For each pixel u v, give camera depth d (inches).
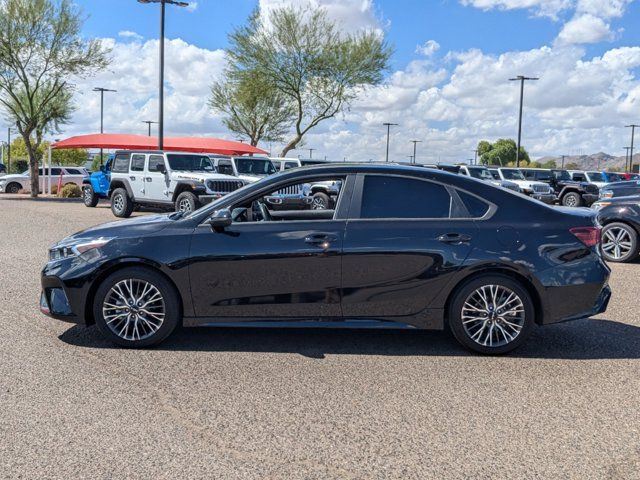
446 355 206.1
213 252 202.5
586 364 197.9
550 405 162.4
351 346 215.0
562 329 242.2
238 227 205.6
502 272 205.9
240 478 121.6
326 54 1307.8
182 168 709.9
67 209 840.3
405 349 212.2
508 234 203.9
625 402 165.2
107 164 868.6
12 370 181.8
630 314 269.9
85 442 135.8
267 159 808.3
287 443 137.7
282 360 197.6
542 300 203.6
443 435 143.2
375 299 204.7
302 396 166.2
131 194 732.7
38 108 1195.3
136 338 206.4
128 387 170.2
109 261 202.5
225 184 690.2
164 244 203.3
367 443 138.4
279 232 204.5
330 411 156.3
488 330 205.8
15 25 1101.7
